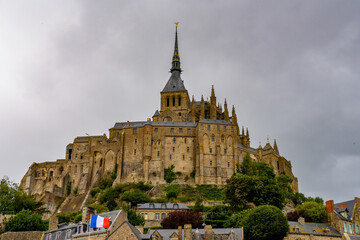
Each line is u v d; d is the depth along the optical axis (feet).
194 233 272.72
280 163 652.48
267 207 327.47
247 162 580.71
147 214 434.30
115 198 554.46
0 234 356.18
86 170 648.38
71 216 466.29
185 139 618.85
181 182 590.55
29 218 373.81
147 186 576.61
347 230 346.33
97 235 260.83
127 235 255.29
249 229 317.42
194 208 464.65
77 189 633.20
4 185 501.97
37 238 319.27
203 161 592.60
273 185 436.35
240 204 426.92
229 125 616.80
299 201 547.08
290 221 351.25
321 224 343.87
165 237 282.15
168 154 609.83
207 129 609.83
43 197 595.06
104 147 640.99
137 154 611.88
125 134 626.64
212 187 571.28
